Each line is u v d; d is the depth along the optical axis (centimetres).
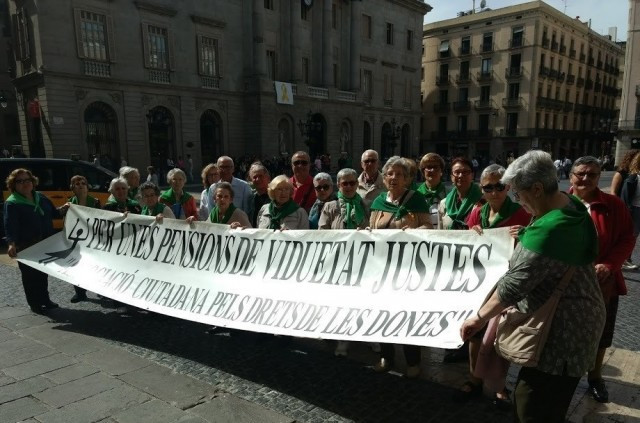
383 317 309
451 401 331
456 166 382
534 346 202
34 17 2291
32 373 379
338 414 316
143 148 2725
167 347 432
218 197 444
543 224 196
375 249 339
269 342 444
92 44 2466
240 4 3181
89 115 2522
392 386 355
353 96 4009
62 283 658
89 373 378
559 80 5247
